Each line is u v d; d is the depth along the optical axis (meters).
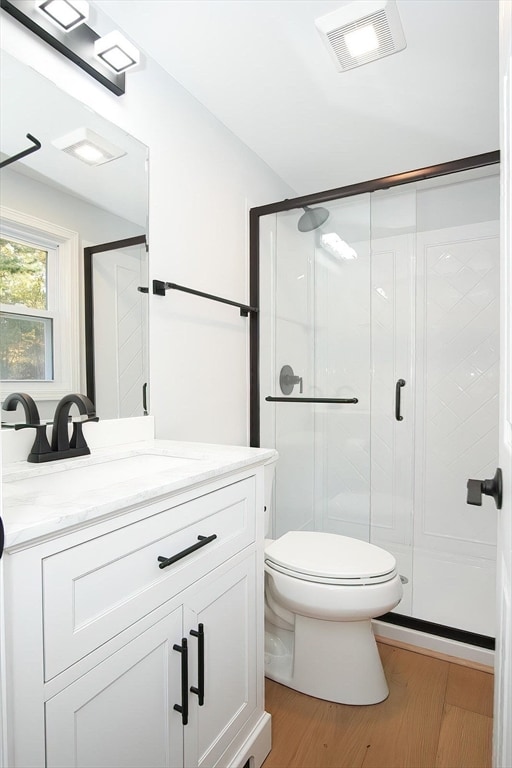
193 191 1.77
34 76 1.17
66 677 0.68
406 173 1.91
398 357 2.74
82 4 1.12
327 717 1.43
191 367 1.77
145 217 1.53
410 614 1.92
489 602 2.11
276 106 1.80
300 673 1.55
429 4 1.29
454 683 1.59
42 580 0.64
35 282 1.18
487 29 1.37
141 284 1.52
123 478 1.22
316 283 2.18
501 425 0.81
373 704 1.48
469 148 2.11
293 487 2.27
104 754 0.75
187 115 1.73
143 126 1.52
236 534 1.14
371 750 1.30
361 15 1.26
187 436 1.74
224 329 1.99
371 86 1.66
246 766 1.21
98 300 1.36
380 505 2.71
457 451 2.61
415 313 2.70
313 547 1.59
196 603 0.98
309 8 1.31
